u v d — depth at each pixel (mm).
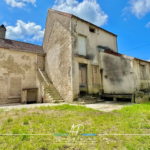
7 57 10547
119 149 1995
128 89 7812
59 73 9344
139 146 2066
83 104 6891
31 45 13258
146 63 9273
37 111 4777
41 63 12367
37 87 10914
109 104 6805
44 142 2217
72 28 8461
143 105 5398
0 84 9883
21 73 11055
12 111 4828
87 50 9227
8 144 2125
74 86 7855
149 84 9227
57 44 9992
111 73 8992
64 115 4062
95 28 10320
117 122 3248
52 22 11211
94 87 9219
